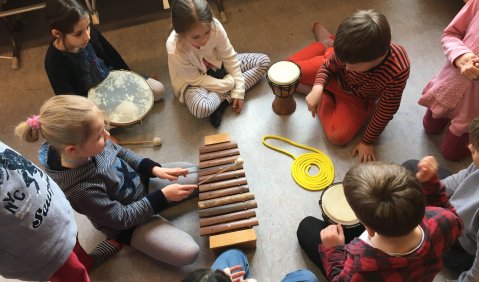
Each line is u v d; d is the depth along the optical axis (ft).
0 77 7.03
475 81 4.47
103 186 4.34
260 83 6.48
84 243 5.19
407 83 6.18
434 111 5.06
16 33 7.55
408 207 2.82
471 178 3.86
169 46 5.68
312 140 5.78
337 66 5.32
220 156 5.24
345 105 5.67
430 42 6.62
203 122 6.15
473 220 3.76
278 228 5.07
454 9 6.97
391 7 7.16
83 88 5.83
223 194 4.88
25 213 3.16
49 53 5.31
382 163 3.09
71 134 3.65
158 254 4.69
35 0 7.80
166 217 5.28
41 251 3.38
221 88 5.96
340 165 5.53
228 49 5.95
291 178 5.47
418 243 3.02
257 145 5.82
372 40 4.25
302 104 6.17
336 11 7.24
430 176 3.39
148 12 7.68
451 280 4.15
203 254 4.97
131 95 5.87
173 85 6.07
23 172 3.18
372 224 2.94
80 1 7.58
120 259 5.00
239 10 7.49
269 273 4.75
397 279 3.04
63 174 4.02
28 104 6.63
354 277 3.12
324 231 4.11
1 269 3.39
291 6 7.43
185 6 4.95
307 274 4.25
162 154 5.89
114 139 5.81
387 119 5.10
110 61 6.19
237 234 4.65
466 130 4.85
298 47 6.83
